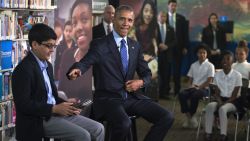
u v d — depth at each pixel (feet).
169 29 32.53
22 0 17.89
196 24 39.42
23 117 13.34
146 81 15.88
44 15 20.02
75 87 21.02
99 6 25.98
